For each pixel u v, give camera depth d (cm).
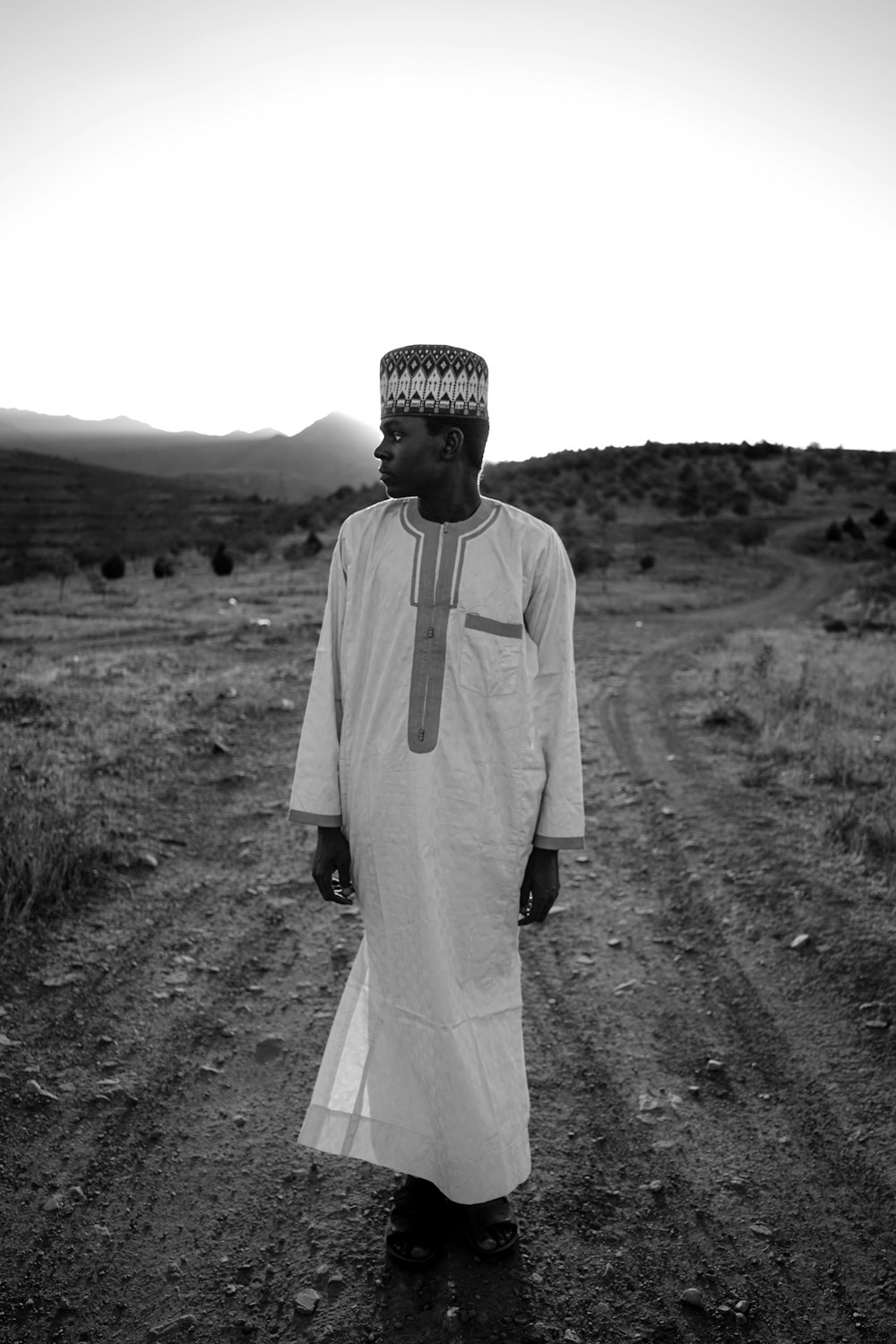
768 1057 321
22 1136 270
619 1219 242
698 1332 207
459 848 210
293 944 412
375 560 214
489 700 209
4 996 343
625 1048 330
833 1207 248
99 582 3634
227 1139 275
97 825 507
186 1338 204
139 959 384
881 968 369
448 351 202
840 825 535
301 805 223
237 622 2130
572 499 7831
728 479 9112
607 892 486
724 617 3403
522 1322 207
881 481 9494
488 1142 212
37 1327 207
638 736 902
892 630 2723
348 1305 213
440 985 210
